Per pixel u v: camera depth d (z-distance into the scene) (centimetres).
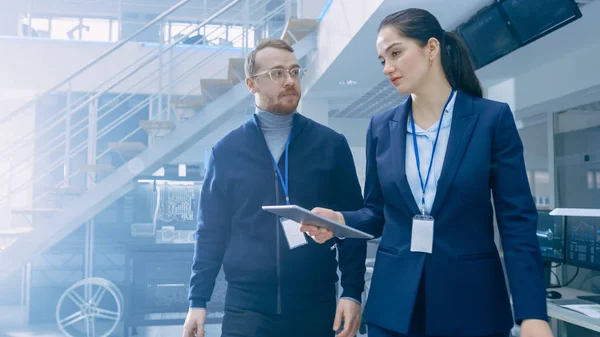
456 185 109
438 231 111
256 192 169
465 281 109
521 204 107
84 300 478
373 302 120
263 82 171
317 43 493
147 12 811
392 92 570
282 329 162
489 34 332
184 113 514
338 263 170
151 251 450
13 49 668
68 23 822
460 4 325
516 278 103
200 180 491
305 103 590
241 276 167
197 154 626
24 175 658
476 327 108
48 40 676
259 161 172
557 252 285
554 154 432
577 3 296
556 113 432
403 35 114
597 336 303
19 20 802
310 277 164
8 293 621
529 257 104
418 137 119
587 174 396
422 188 115
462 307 108
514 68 430
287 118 177
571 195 414
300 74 176
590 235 262
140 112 664
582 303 248
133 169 445
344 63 437
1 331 498
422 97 118
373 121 131
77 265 542
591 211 251
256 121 178
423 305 113
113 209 532
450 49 118
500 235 111
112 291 464
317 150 173
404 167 117
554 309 235
